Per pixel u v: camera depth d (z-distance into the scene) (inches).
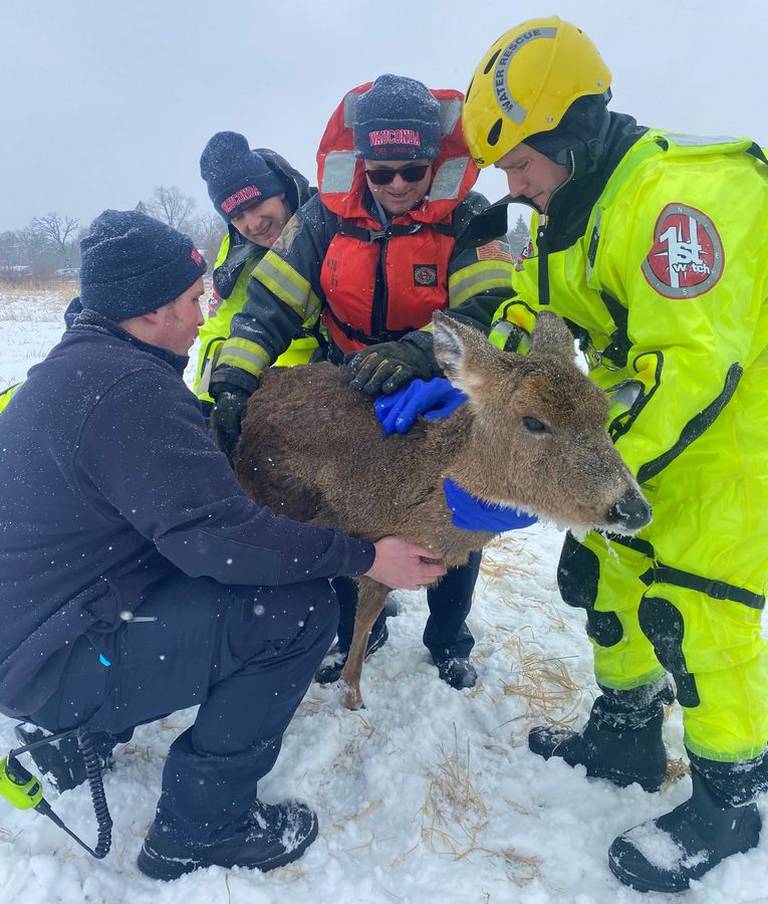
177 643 98.5
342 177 140.4
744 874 99.3
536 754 126.0
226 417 135.7
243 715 101.3
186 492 94.9
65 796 113.0
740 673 98.5
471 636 149.6
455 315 135.4
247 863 103.8
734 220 91.0
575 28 101.9
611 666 117.0
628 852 101.9
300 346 171.8
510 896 99.2
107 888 99.6
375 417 127.9
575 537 116.0
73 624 95.2
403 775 118.0
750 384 99.3
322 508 129.7
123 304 102.6
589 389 103.3
